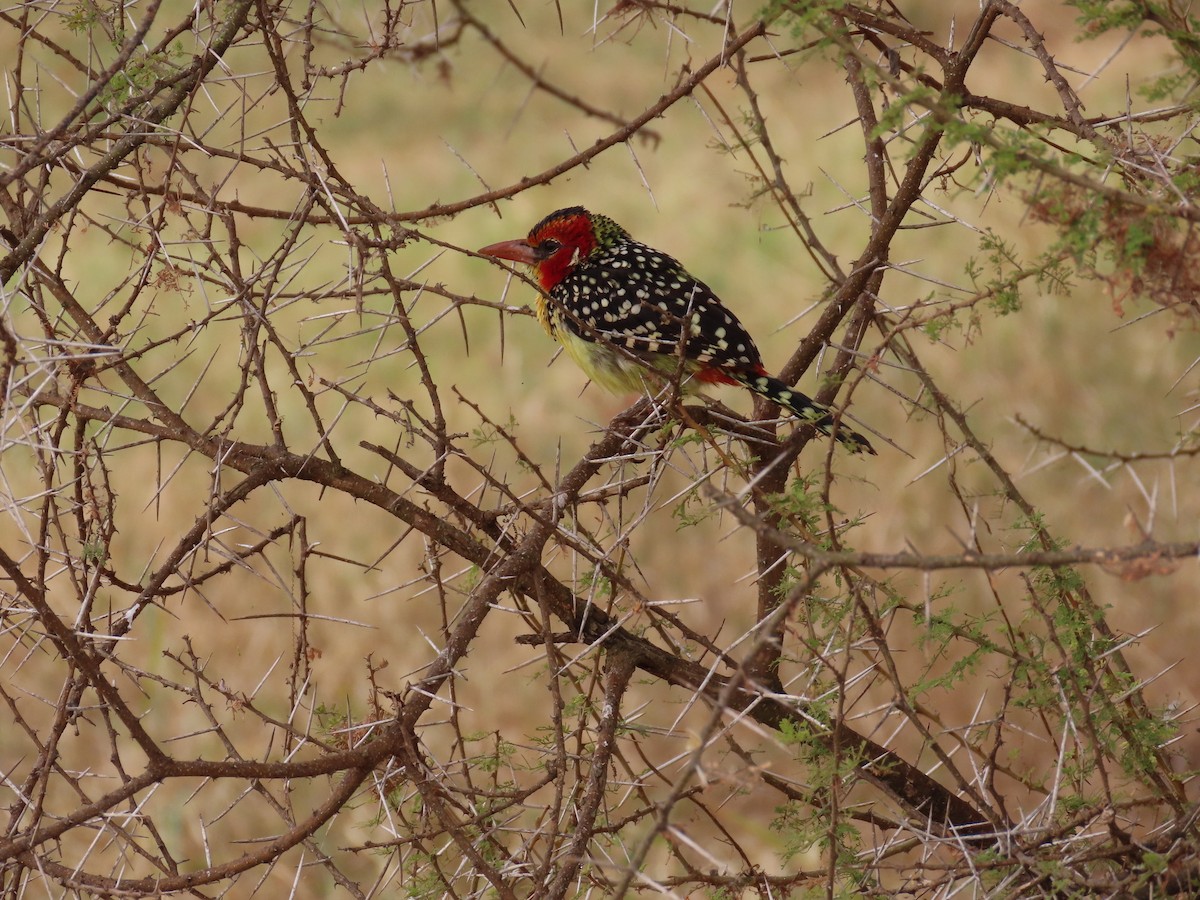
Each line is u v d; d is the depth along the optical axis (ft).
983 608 42.55
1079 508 47.39
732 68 22.21
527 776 30.19
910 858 27.99
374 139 85.10
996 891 16.70
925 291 59.62
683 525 19.19
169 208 19.88
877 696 38.22
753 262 67.56
